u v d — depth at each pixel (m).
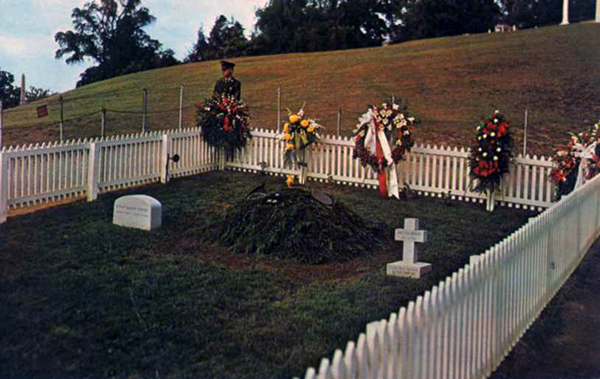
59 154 15.44
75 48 92.31
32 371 7.15
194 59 82.88
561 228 11.32
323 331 8.59
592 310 10.34
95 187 16.33
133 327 8.37
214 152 21.12
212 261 11.70
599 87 36.56
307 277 11.18
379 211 16.66
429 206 17.61
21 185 14.45
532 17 91.88
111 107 37.31
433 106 33.81
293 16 81.44
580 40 50.09
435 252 12.95
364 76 42.94
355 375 4.95
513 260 8.66
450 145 25.44
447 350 6.64
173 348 7.87
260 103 35.81
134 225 13.62
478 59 45.91
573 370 8.14
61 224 13.50
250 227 12.70
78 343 7.86
